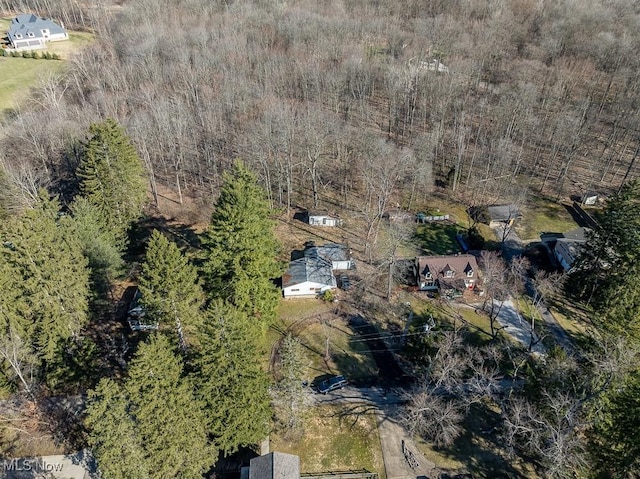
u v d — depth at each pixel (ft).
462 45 315.17
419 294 176.04
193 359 110.11
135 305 155.33
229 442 110.63
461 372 135.13
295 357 119.65
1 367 122.83
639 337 130.62
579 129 239.50
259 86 279.90
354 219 213.87
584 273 169.17
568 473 101.65
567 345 154.71
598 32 319.88
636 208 154.51
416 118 284.00
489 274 161.58
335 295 171.53
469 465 120.57
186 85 279.08
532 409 113.50
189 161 239.50
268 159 221.05
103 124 162.40
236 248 137.39
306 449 123.75
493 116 273.95
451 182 236.22
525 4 370.94
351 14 375.86
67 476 115.55
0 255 123.34
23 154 209.05
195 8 380.17
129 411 93.45
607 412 101.81
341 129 235.81
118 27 353.92
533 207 227.61
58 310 123.03
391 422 130.62
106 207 167.22
